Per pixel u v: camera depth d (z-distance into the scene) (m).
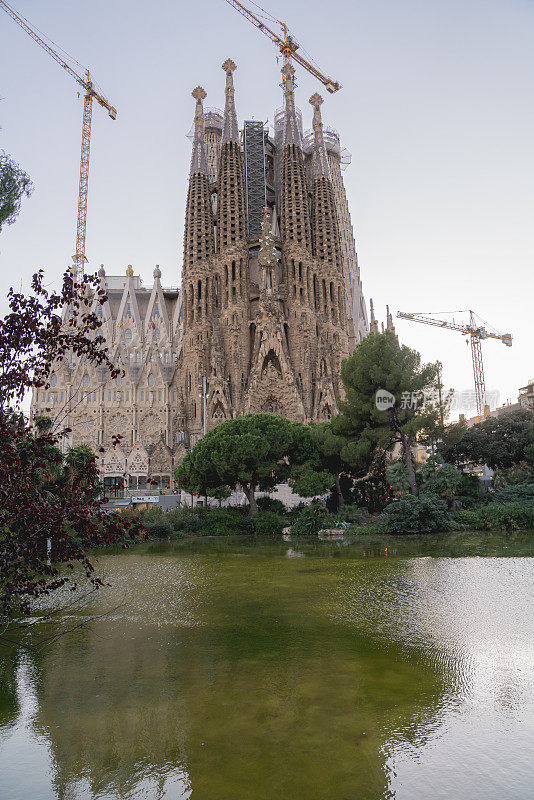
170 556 37.47
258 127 134.75
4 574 10.93
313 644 15.95
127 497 83.06
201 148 125.88
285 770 9.23
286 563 32.09
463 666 13.82
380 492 61.66
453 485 52.97
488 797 8.29
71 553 11.05
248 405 103.38
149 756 9.83
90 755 9.93
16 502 10.43
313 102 136.75
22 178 15.67
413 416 54.78
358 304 174.12
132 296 144.75
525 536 42.31
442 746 9.89
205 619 19.28
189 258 118.12
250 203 130.38
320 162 132.62
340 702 11.84
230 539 49.75
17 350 11.23
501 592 21.78
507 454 67.94
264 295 112.50
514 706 11.52
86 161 155.12
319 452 59.81
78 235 153.75
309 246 124.50
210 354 112.00
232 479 58.12
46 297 11.63
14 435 10.76
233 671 13.91
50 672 14.26
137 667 14.44
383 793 8.46
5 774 9.35
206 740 10.34
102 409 125.50
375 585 24.22
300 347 115.06
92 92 155.25
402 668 13.80
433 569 27.52
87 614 20.47
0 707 12.10
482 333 185.25
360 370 55.84
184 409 111.75
